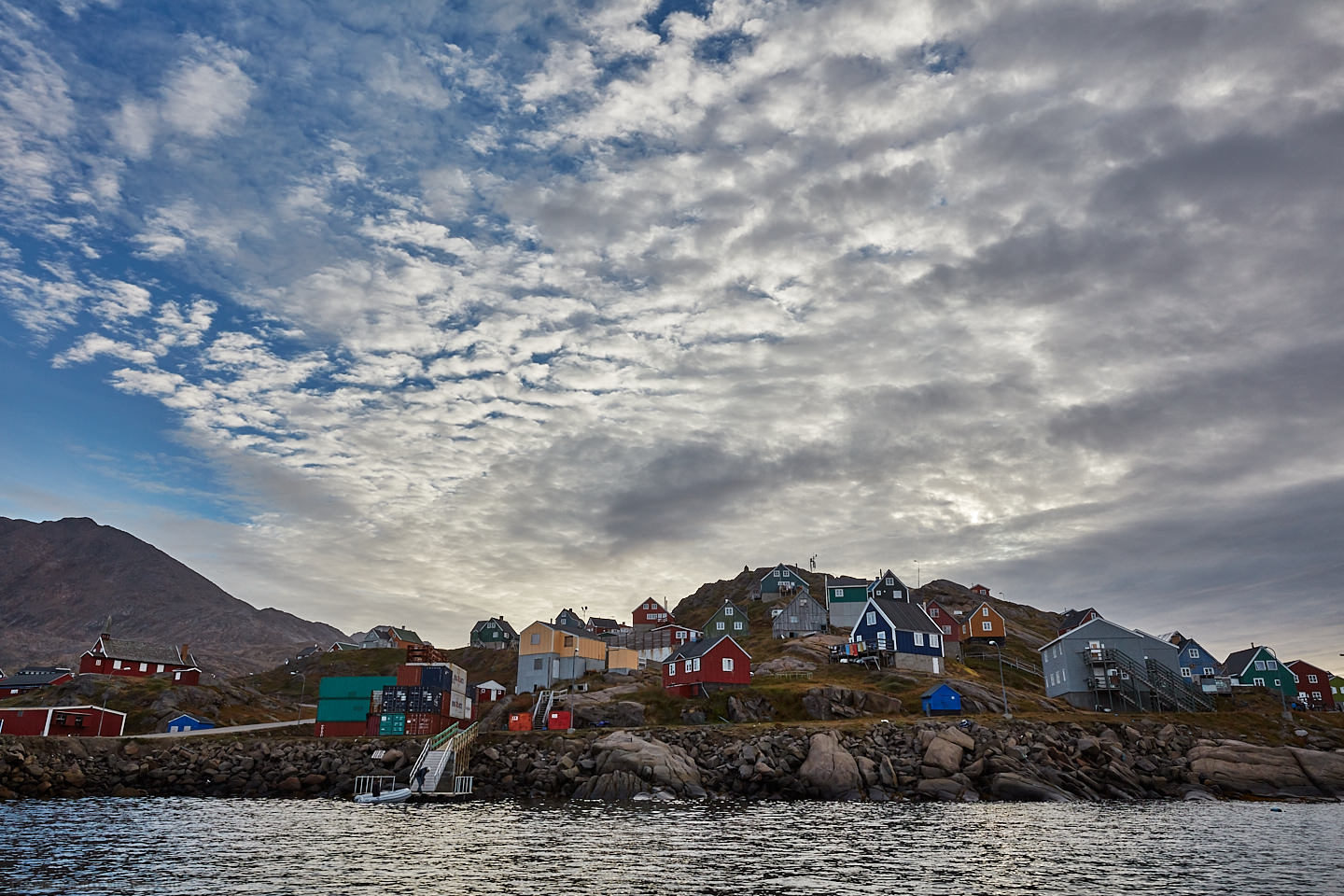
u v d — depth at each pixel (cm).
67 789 7075
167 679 13212
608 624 18325
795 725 7800
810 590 17100
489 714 10225
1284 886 3450
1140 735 7550
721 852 4150
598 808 6025
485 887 3375
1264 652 12838
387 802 6550
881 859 3988
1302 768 6944
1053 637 16075
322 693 8988
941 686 8756
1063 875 3647
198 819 5391
